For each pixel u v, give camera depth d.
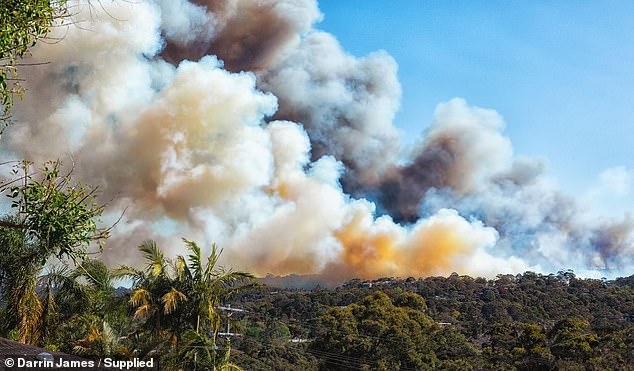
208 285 22.42
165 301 21.30
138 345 22.22
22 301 19.64
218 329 22.48
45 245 9.53
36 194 9.11
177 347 21.61
